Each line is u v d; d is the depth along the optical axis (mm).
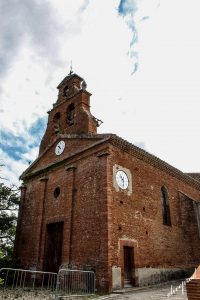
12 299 10211
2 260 16594
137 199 15500
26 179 20906
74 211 15336
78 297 10719
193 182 21656
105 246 12648
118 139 15273
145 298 10195
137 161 16641
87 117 17750
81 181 15695
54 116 21547
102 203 13664
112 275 12242
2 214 17625
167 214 18016
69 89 21375
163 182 18391
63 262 14422
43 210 17766
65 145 18156
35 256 16531
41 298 10305
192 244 18188
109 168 14383
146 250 14812
